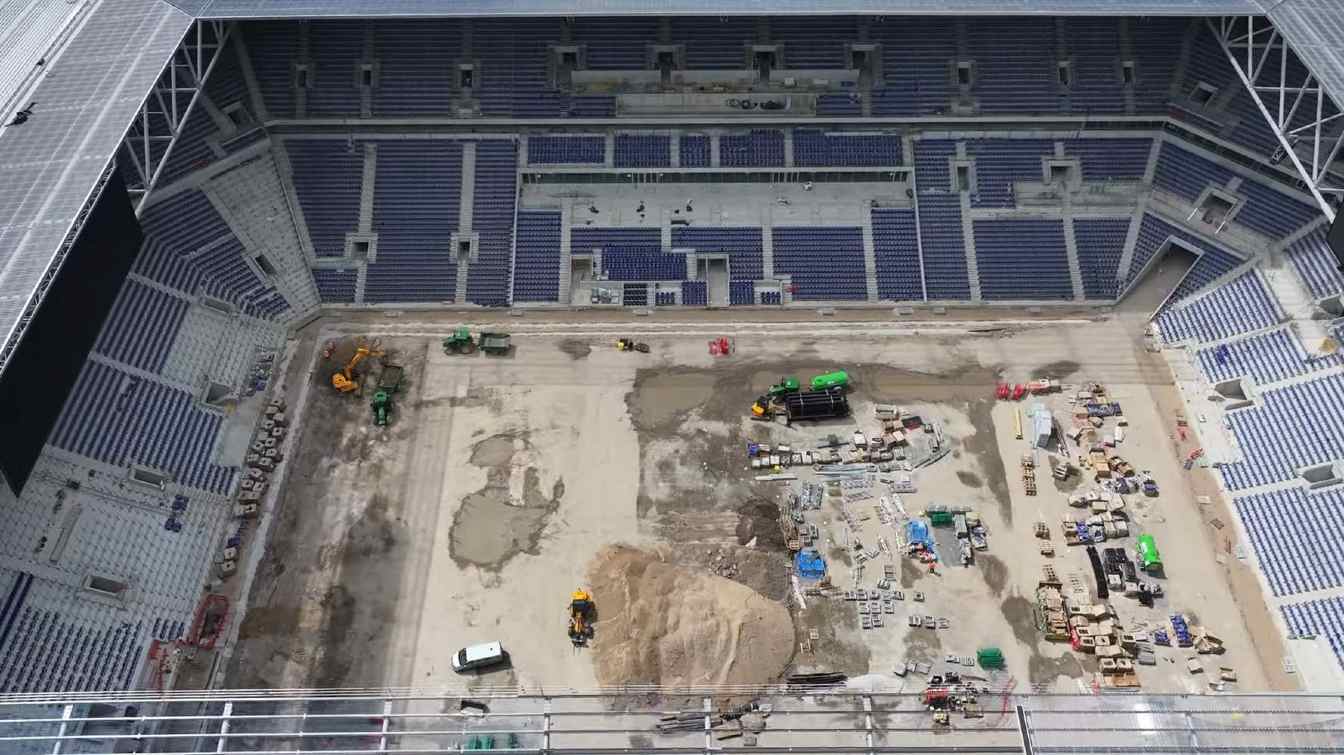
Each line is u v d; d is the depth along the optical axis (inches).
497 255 3506.4
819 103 3575.3
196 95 3105.3
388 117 3545.8
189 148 3393.2
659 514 2881.4
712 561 2758.4
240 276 3351.4
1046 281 3472.0
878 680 2517.2
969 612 2659.9
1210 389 3159.5
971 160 3575.3
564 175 3572.8
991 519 2864.2
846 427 3107.8
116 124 2778.1
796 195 3577.8
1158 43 3570.4
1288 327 3107.8
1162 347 3309.5
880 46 3602.4
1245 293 3255.4
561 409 3161.9
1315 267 3171.8
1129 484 2930.6
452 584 2719.0
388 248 3499.0
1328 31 2957.7
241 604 2667.3
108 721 1996.8
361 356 3265.3
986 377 3243.1
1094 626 2603.3
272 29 3565.5
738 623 2573.8
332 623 2635.3
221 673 2524.6
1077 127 3580.2
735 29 3597.4
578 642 2591.0
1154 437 3063.5
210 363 3112.7
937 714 2437.3
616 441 3070.9
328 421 3112.7
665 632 2571.4
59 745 1982.0
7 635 2308.1
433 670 2539.4
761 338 3376.0
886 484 2955.2
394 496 2925.7
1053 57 3587.6
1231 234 3363.7
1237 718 2269.9
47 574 2439.7
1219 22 3452.3
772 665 2541.8
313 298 3435.0
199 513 2800.2
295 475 2967.5
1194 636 2593.5
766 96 3567.9
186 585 2659.9
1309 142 3277.6
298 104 3543.3
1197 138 3503.9
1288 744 2150.6
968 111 3567.9
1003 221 3528.5
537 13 3105.3
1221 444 3014.3
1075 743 2188.7
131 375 2896.2
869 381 3235.7
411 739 2407.7
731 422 3122.5
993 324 3405.5
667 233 3535.9
